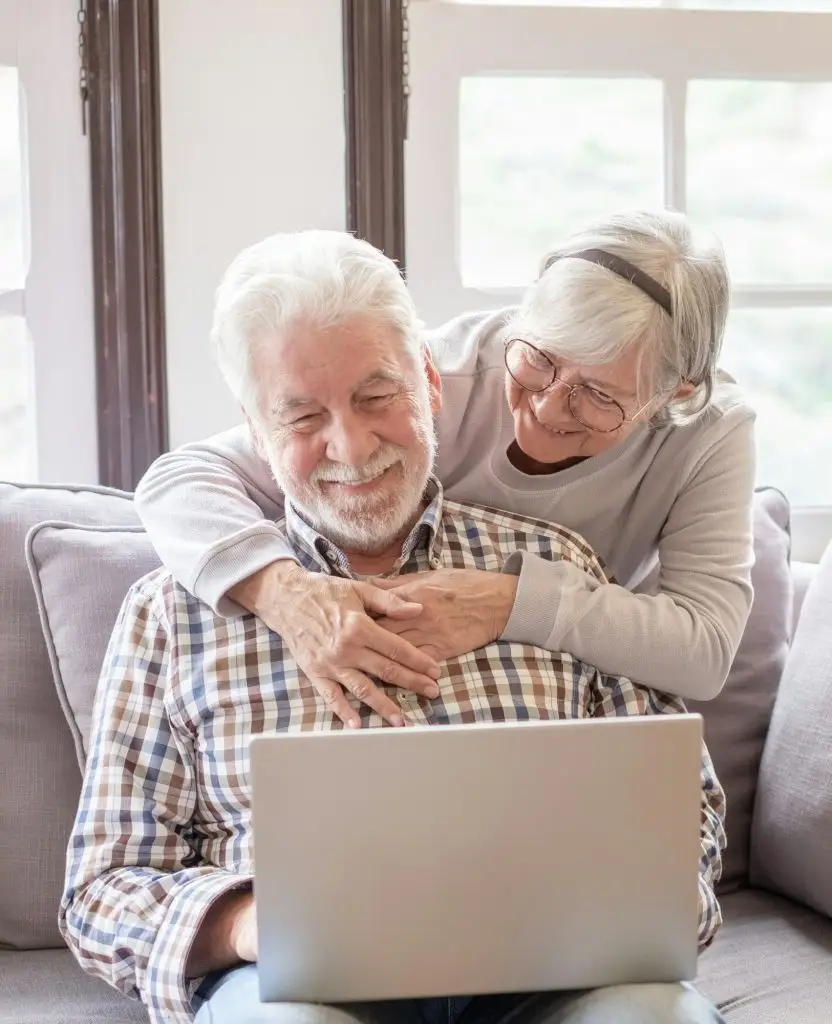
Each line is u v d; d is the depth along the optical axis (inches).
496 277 84.1
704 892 51.3
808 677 65.7
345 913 40.6
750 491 62.2
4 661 62.8
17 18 76.0
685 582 60.3
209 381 79.4
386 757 40.1
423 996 41.1
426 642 53.1
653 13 83.1
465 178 83.0
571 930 41.3
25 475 80.3
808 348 87.6
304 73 78.7
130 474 77.7
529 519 60.5
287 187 79.2
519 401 57.5
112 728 53.5
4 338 79.3
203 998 48.6
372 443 52.0
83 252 77.8
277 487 63.0
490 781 40.4
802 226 87.1
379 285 52.3
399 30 78.8
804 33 85.0
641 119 84.1
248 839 51.9
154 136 76.4
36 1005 55.1
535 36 82.0
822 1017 52.9
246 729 52.7
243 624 54.4
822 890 62.1
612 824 40.9
